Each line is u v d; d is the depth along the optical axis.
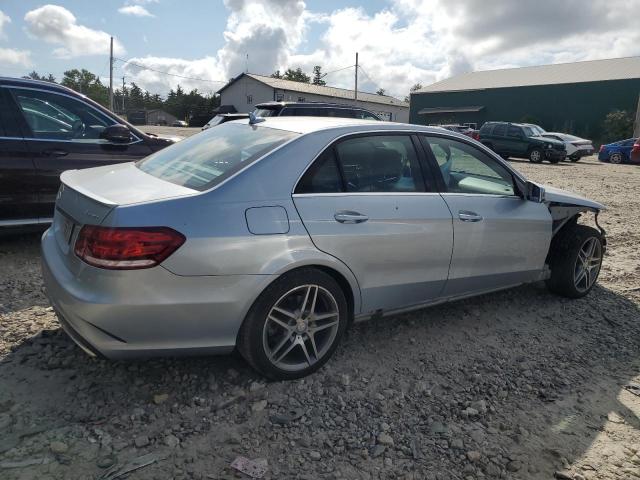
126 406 2.95
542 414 3.15
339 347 3.76
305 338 3.29
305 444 2.75
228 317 2.93
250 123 3.84
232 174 3.05
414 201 3.65
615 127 38.16
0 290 4.37
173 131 37.03
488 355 3.81
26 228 5.32
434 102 50.22
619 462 2.77
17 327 3.73
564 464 2.74
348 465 2.63
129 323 2.73
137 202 2.79
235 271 2.89
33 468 2.45
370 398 3.19
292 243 3.07
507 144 23.31
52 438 2.65
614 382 3.56
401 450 2.76
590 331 4.32
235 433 2.79
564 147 22.36
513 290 5.12
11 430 2.69
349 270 3.34
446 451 2.78
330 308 3.34
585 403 3.29
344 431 2.88
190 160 3.49
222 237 2.85
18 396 2.96
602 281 5.55
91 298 2.70
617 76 40.50
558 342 4.09
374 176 3.55
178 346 2.89
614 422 3.12
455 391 3.33
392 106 69.00
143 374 3.25
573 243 4.75
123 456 2.58
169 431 2.77
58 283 2.91
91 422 2.79
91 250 2.73
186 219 2.80
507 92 45.38
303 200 3.17
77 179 3.45
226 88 63.34
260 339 3.07
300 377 3.30
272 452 2.68
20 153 5.16
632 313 4.73
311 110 13.55
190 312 2.83
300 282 3.14
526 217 4.31
